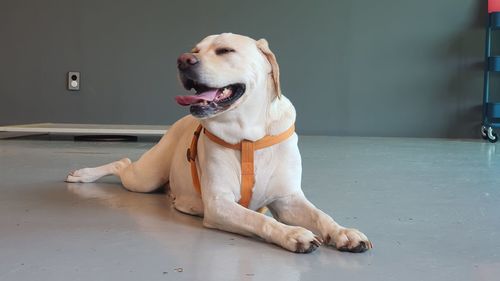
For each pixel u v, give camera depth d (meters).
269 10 6.13
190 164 1.94
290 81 6.19
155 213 1.99
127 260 1.40
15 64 6.26
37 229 1.73
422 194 2.45
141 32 6.18
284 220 1.78
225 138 1.71
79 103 6.27
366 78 6.13
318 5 6.11
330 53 6.14
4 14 6.21
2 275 1.28
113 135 5.62
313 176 3.01
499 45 5.95
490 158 3.97
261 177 1.73
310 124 6.22
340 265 1.37
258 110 1.71
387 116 6.15
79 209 2.05
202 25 6.17
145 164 2.37
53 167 3.29
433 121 6.11
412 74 6.09
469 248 1.54
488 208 2.13
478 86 6.03
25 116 6.31
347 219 1.93
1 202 2.17
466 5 5.99
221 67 1.62
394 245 1.57
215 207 1.69
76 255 1.44
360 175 3.06
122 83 6.23
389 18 6.07
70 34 6.21
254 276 1.28
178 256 1.43
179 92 6.20
